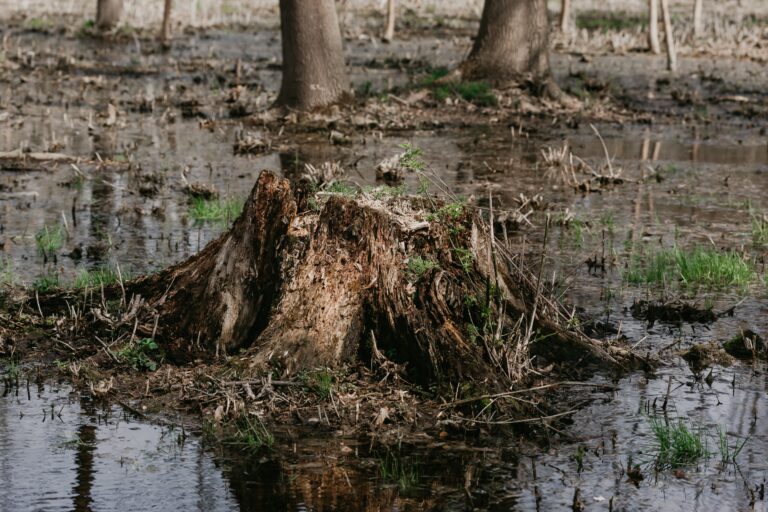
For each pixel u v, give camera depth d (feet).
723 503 17.08
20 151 46.52
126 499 16.98
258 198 22.89
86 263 30.71
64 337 23.72
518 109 64.08
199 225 35.83
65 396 21.09
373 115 58.54
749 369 23.25
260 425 19.80
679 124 61.72
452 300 22.36
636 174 46.68
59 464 18.17
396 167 42.75
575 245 33.88
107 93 67.67
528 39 66.90
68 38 99.45
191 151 49.75
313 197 23.06
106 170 45.09
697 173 47.11
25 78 71.20
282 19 58.95
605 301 28.14
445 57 89.66
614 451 18.99
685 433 19.31
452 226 23.06
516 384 21.29
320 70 58.90
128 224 35.83
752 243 34.60
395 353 22.02
